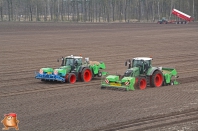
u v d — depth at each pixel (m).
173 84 64.62
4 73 77.69
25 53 110.00
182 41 149.00
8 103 49.38
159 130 37.34
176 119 41.28
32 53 110.00
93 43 138.12
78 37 161.12
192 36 170.12
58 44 134.00
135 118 41.44
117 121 40.28
